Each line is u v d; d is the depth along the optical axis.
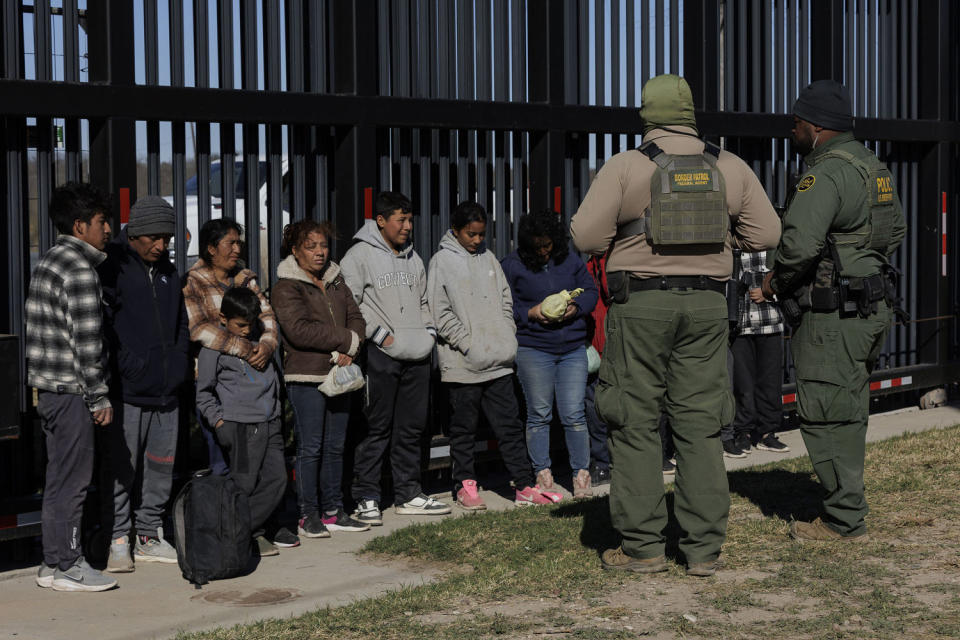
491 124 6.91
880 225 5.00
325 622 4.22
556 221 6.59
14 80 5.21
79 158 5.62
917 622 4.01
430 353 6.20
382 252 6.14
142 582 5.06
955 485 6.20
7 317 5.43
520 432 6.65
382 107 6.42
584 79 7.47
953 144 9.96
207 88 5.80
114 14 5.48
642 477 4.62
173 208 5.91
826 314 5.00
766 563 4.82
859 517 5.11
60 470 4.86
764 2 8.52
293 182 6.41
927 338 9.82
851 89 9.12
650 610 4.22
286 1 6.21
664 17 7.89
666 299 4.46
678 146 4.53
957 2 9.84
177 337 5.32
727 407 4.61
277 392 5.53
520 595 4.50
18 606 4.70
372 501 6.19
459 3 6.98
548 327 6.55
